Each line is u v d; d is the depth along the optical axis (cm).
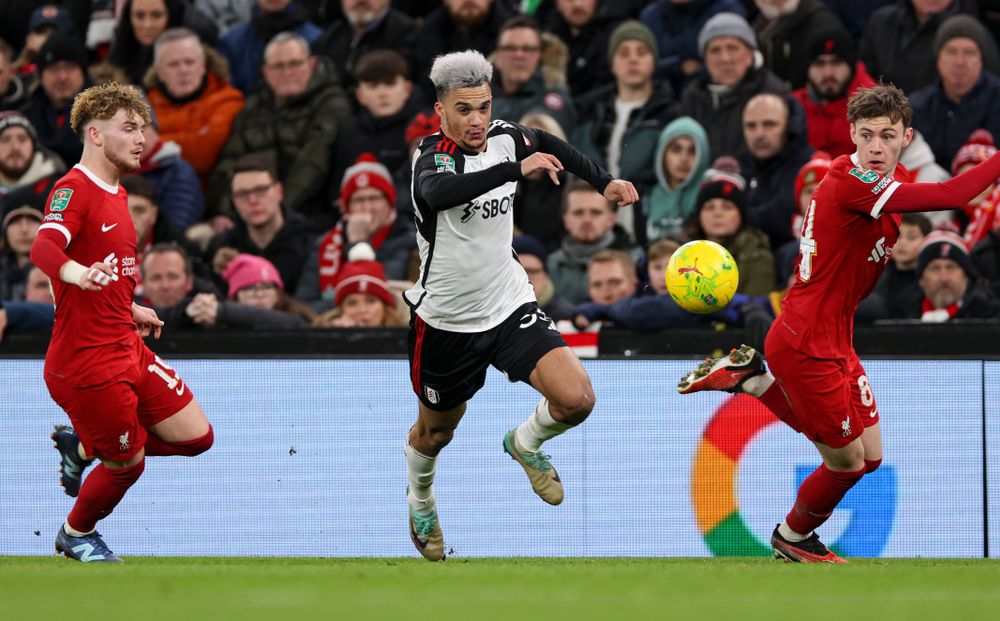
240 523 2927
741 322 3191
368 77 3800
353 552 2911
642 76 3719
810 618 1219
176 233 3738
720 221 3416
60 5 4222
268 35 4059
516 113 3753
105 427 2144
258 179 3656
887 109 2033
